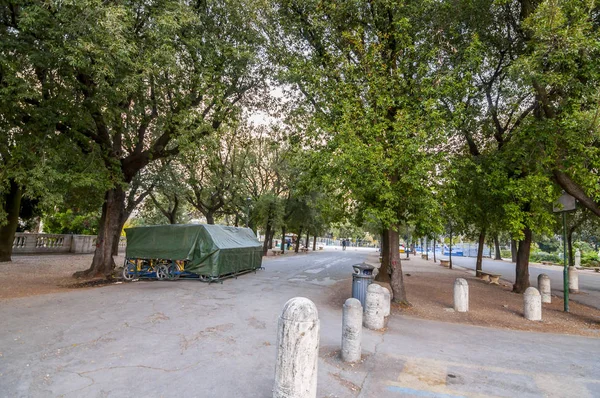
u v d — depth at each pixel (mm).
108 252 14141
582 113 7852
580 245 44344
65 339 6074
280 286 13172
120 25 8750
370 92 9641
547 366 5742
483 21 12227
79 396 4051
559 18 8172
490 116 14055
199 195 26094
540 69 9102
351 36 10461
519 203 11281
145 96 11812
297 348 3615
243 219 34094
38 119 10430
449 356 6043
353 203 11594
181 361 5195
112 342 5980
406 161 8773
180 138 11453
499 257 43844
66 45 8680
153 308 8578
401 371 5227
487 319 9273
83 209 19312
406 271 23188
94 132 13000
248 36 13031
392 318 8828
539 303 9406
